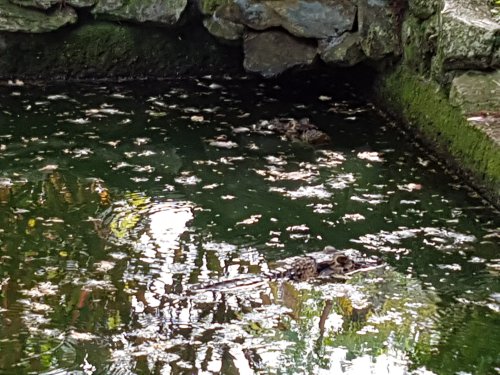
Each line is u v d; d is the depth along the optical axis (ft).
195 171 16.93
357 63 19.85
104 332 12.43
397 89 19.20
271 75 20.35
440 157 17.42
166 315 12.80
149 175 16.70
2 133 18.24
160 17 21.01
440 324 12.80
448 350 12.31
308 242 14.64
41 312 12.78
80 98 20.30
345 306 13.12
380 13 19.49
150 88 21.11
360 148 18.08
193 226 15.02
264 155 17.66
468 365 12.04
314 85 21.40
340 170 17.07
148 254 14.19
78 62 21.27
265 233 14.87
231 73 21.97
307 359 12.06
